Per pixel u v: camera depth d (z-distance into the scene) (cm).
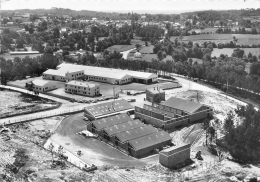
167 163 11844
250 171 11675
